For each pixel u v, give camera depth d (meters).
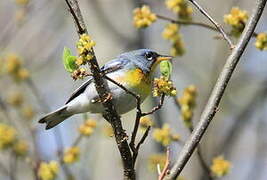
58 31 16.53
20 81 12.86
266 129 15.41
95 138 13.17
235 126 14.16
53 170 10.43
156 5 15.41
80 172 11.93
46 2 16.06
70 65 6.84
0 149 11.25
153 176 12.48
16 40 15.88
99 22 14.48
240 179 16.20
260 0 7.38
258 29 16.00
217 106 7.10
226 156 13.64
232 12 9.09
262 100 14.98
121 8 14.58
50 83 17.02
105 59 13.91
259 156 15.48
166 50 16.22
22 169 13.60
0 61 12.77
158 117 13.09
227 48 14.04
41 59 16.12
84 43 6.75
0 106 12.80
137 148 7.11
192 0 7.84
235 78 15.90
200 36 16.42
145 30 15.07
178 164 6.94
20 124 13.16
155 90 6.91
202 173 12.50
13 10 16.88
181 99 10.12
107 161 12.97
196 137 7.01
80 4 14.92
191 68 16.05
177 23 9.63
